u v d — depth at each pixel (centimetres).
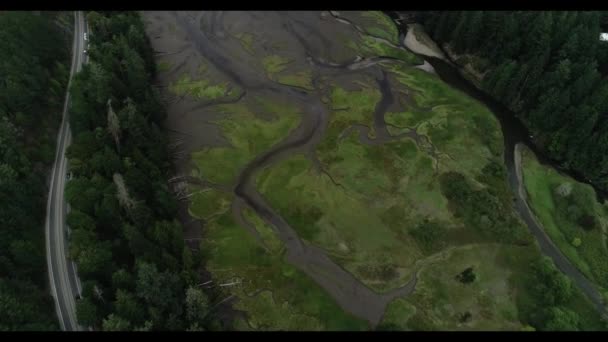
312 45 13900
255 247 8875
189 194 9850
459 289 8156
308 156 10625
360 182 10000
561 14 11806
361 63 13312
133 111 9469
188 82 12731
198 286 7838
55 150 9969
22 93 9625
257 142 11006
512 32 11925
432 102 11994
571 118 10194
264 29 14500
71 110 9725
